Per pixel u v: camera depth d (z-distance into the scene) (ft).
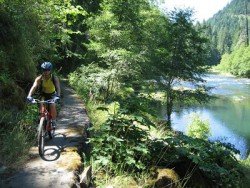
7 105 28.50
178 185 22.16
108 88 58.70
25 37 36.78
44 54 50.78
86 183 19.34
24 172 19.36
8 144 22.09
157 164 24.23
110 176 21.59
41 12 40.27
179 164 25.00
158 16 75.31
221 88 187.01
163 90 69.26
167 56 69.56
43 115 22.66
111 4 61.31
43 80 23.11
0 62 30.99
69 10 41.22
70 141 25.12
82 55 79.20
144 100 27.89
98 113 39.45
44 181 18.37
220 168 24.73
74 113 35.70
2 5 34.09
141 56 59.82
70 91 54.44
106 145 23.15
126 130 24.64
